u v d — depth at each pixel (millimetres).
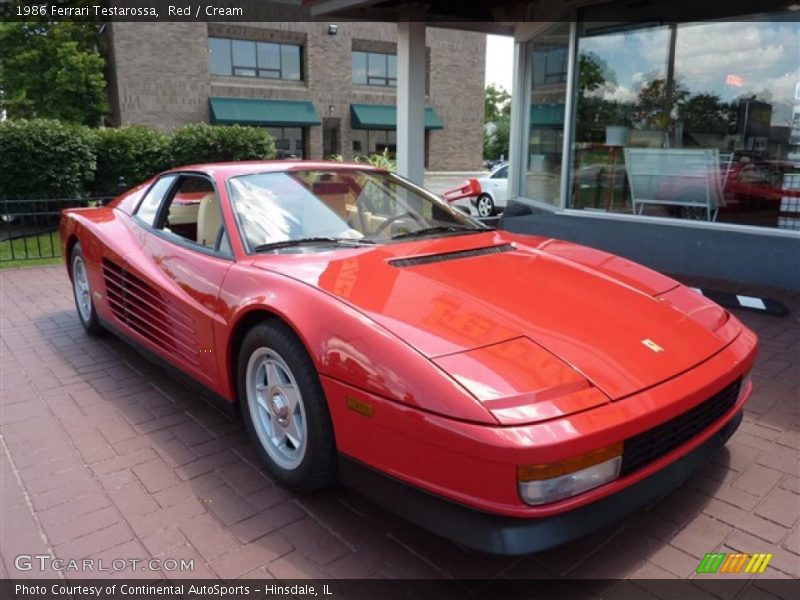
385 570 2178
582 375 2014
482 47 30609
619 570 2156
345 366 2160
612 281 2766
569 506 1867
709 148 6520
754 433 3055
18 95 19172
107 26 22500
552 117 8234
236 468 2844
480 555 2250
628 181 7281
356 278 2553
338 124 28156
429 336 2117
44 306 5691
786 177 5918
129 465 2875
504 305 2387
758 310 4980
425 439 1930
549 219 7719
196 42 23953
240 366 2740
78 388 3768
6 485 2717
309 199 3273
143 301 3541
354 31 27422
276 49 26281
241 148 12422
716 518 2414
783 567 2150
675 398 2045
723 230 6316
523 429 1803
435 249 2982
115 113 23391
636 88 7070
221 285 2852
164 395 3658
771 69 5957
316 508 2533
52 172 10078
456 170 31141
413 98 8148
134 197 4191
